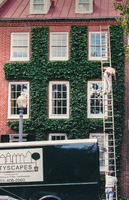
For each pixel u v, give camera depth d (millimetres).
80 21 24453
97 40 24438
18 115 24031
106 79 22734
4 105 24141
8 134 23812
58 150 14977
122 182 23000
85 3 25312
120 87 23547
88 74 23781
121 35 24000
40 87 23969
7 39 24734
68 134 23406
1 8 25719
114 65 23797
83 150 14938
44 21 24578
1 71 24391
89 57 24219
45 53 24141
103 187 22750
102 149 19484
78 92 23750
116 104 23422
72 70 23828
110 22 24328
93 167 14789
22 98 18172
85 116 23484
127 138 23328
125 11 18609
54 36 24547
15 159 15008
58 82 24000
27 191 14797
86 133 23297
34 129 23594
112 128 23141
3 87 24266
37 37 24375
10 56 24547
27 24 24688
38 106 23812
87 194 14617
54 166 14867
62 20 24500
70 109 23688
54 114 23781
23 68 24094
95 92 23875
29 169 14922
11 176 14922
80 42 24156
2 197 14828
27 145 15055
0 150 15086
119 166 23000
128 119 23469
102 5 26016
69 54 24266
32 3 25328
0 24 24812
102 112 23734
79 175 14750
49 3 25797
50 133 23625
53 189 14727
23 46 24625
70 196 14641
